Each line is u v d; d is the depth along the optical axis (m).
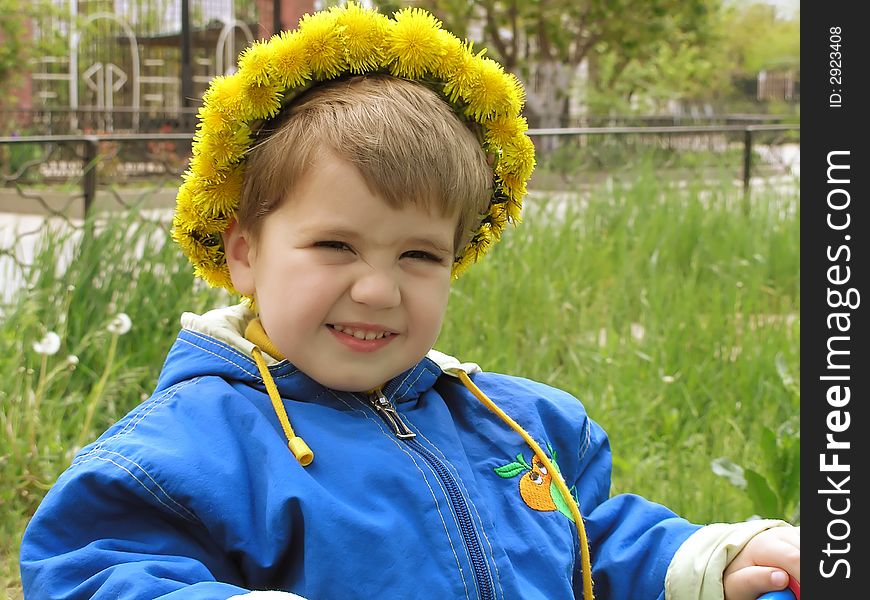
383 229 1.50
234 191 1.62
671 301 5.41
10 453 3.26
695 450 3.69
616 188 7.73
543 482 1.71
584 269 6.02
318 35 1.62
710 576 1.65
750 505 3.11
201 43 22.02
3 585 2.71
